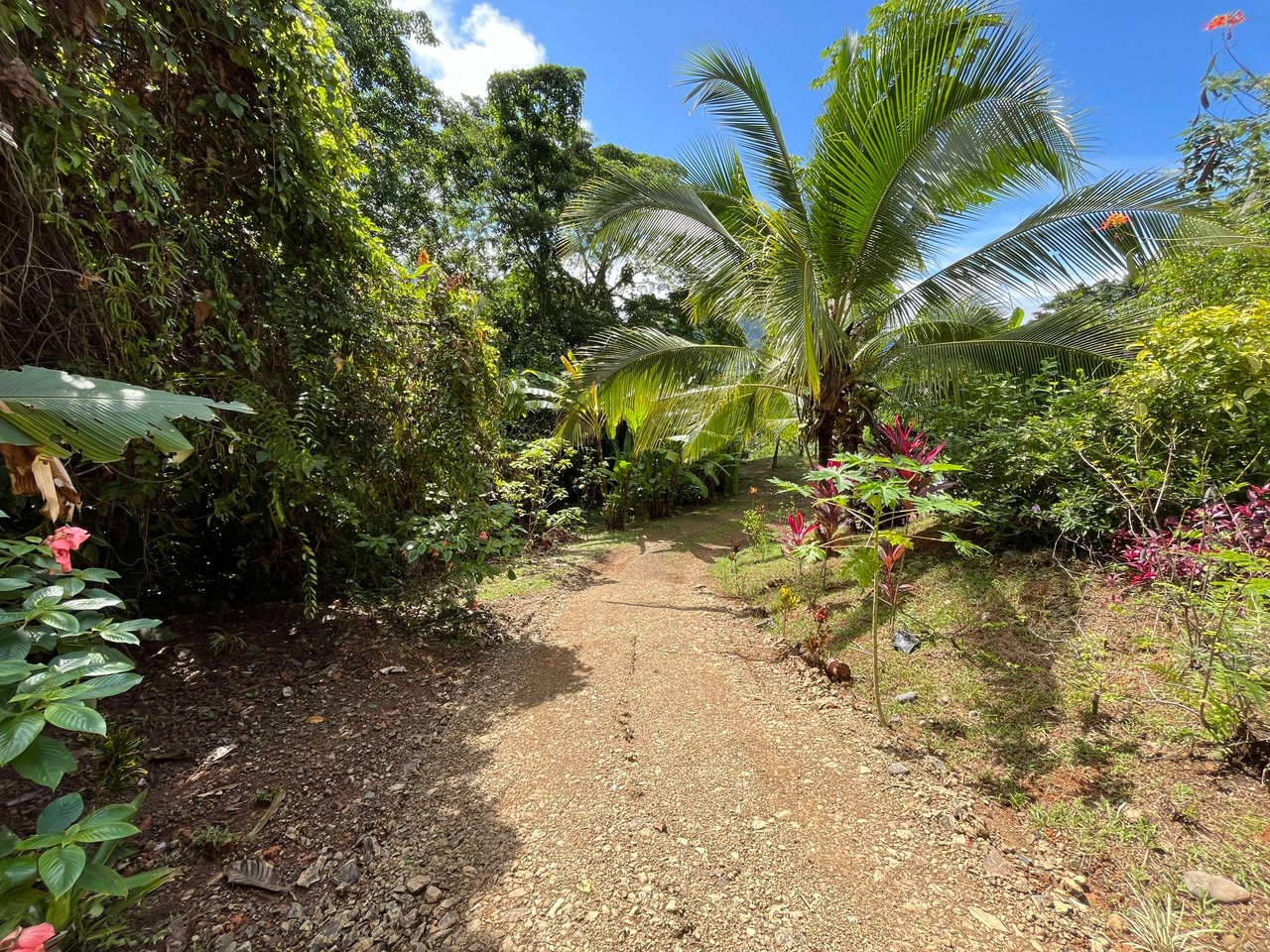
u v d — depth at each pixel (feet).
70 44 6.64
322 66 10.61
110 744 7.00
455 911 5.21
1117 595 9.41
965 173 14.07
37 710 3.96
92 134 7.25
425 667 11.35
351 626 12.78
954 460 13.35
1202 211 12.14
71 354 7.56
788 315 14.92
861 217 15.28
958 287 15.97
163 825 6.45
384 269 12.91
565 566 20.97
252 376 10.41
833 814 6.48
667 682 10.31
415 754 8.16
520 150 40.81
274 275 10.89
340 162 11.52
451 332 14.06
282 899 5.37
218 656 10.88
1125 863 5.42
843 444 19.31
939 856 5.76
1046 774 6.80
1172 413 9.86
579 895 5.36
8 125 5.78
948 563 13.24
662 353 19.42
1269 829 5.35
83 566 9.37
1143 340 10.96
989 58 13.01
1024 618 10.07
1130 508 9.16
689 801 6.77
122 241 8.23
